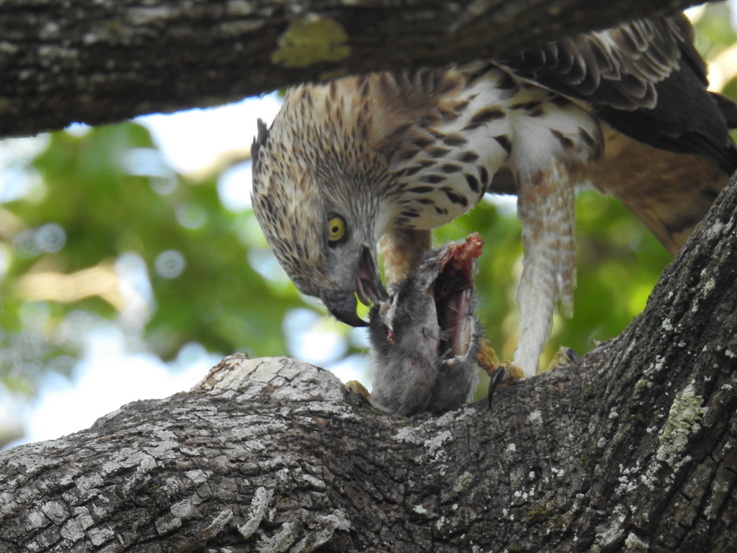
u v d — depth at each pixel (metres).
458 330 7.75
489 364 7.95
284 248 10.17
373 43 3.75
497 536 6.26
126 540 5.49
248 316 15.89
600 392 6.45
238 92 3.87
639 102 10.40
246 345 15.88
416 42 3.75
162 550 5.57
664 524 6.02
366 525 6.21
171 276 16.30
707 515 5.95
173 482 5.72
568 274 10.16
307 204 10.00
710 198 11.35
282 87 3.98
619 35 10.34
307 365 7.26
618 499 6.13
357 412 6.80
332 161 10.07
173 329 15.77
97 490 5.54
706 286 5.86
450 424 6.72
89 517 5.46
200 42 3.72
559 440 6.45
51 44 3.69
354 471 6.37
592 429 6.35
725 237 5.80
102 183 16.16
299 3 3.69
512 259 15.18
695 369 5.92
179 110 3.92
